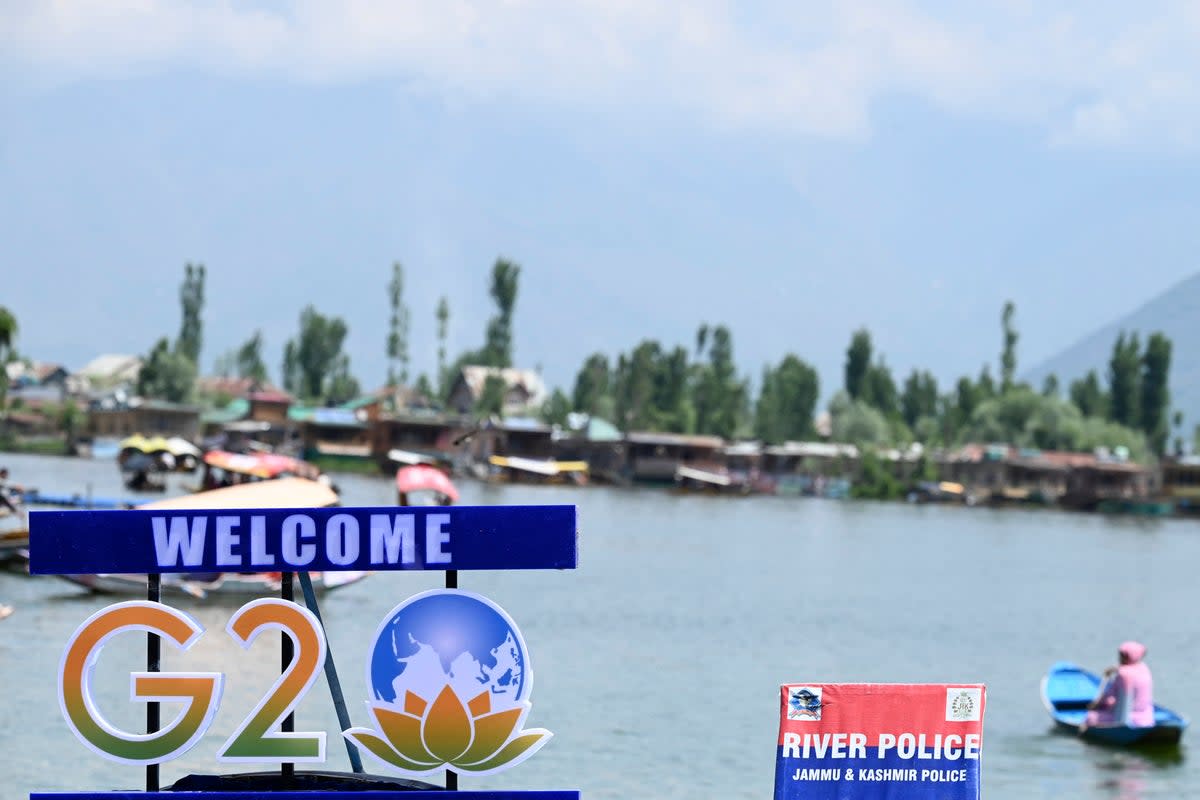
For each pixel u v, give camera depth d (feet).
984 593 296.30
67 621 181.78
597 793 112.88
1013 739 138.41
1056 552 444.14
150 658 63.82
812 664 183.93
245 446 638.53
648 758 124.36
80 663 63.16
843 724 65.67
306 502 89.20
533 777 117.29
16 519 272.31
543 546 64.18
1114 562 409.90
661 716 141.90
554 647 187.83
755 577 304.50
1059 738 139.03
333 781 66.74
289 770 65.92
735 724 139.13
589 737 131.75
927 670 184.14
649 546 379.14
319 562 63.93
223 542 63.72
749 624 222.28
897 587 299.38
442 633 64.64
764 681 166.50
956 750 65.62
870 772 65.72
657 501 652.07
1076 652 210.59
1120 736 135.95
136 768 112.06
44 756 114.52
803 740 65.46
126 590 205.16
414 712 64.64
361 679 152.25
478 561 64.08
